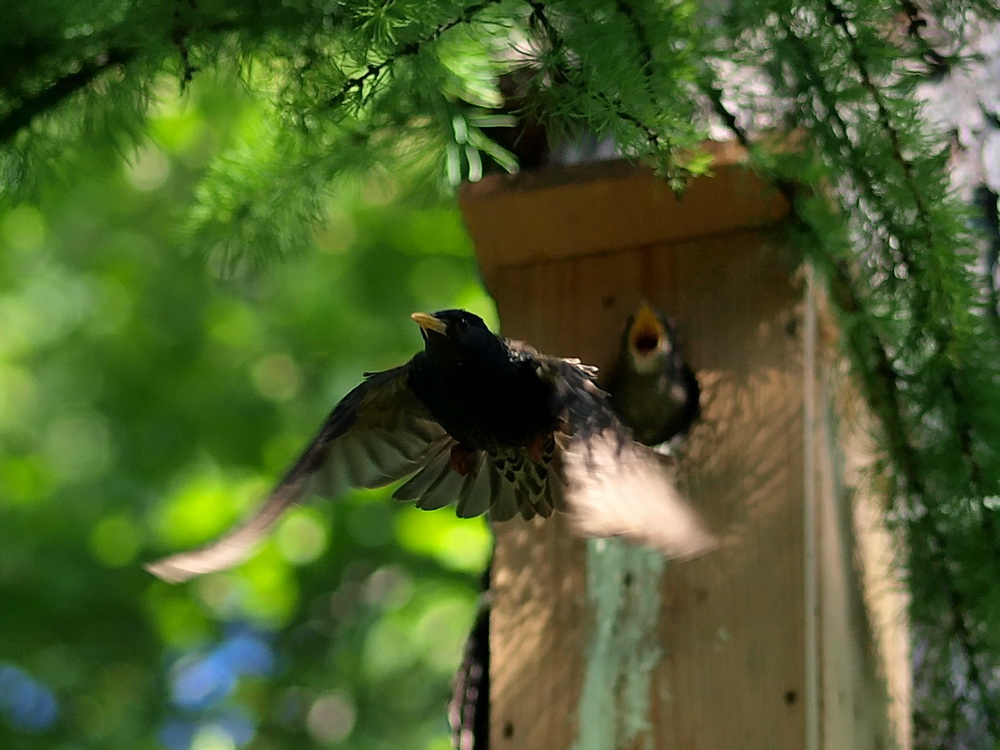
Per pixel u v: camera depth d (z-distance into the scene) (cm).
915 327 302
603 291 313
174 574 288
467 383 298
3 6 300
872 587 314
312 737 422
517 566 309
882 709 313
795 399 307
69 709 421
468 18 296
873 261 303
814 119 298
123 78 303
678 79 294
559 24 296
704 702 303
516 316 315
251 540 292
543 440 299
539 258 315
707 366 310
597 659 306
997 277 311
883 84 298
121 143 307
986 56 308
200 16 299
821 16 297
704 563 305
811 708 301
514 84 310
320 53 299
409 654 410
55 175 308
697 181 307
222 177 312
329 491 300
